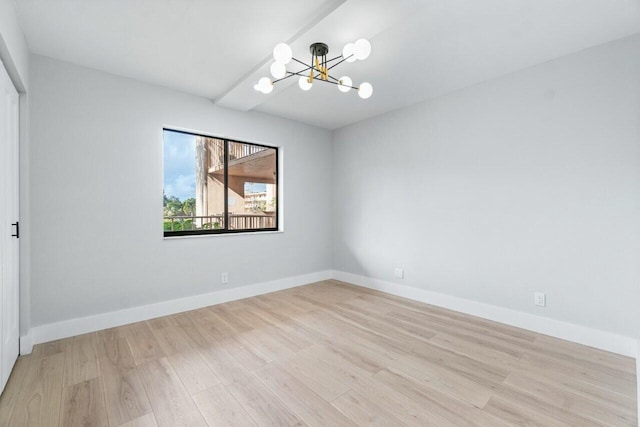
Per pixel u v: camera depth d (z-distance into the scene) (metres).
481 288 2.96
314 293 3.83
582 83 2.36
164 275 3.02
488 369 1.99
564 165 2.45
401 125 3.66
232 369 1.99
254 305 3.34
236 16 1.94
